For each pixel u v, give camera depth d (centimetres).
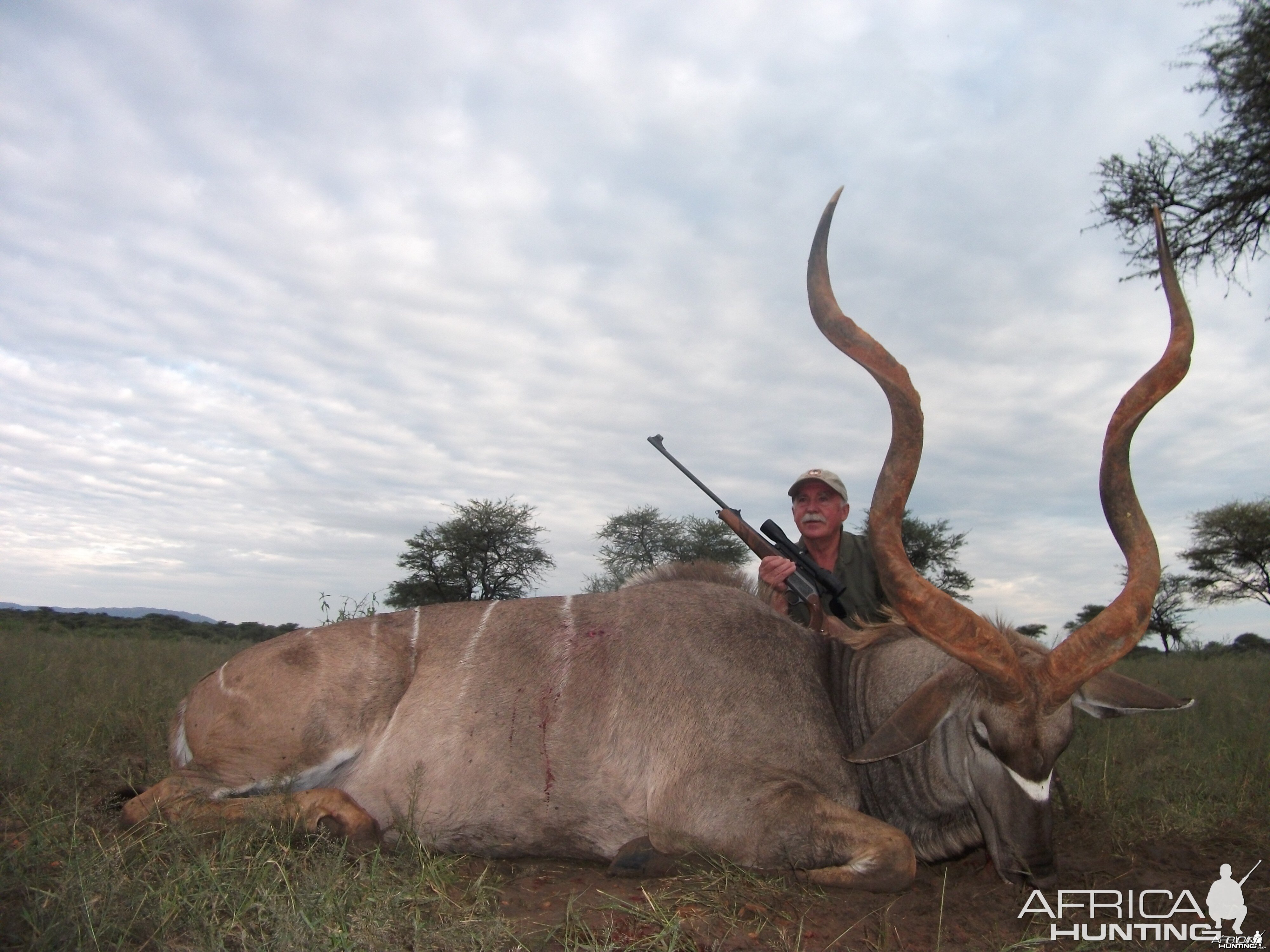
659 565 252
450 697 212
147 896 153
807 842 188
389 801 210
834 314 179
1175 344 178
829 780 205
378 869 175
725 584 246
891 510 177
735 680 208
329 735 210
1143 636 176
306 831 194
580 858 210
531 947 156
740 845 192
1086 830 238
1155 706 185
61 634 778
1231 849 223
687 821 195
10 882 155
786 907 174
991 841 190
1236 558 1623
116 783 250
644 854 197
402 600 1199
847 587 301
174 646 630
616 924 167
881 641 222
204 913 150
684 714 203
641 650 212
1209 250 590
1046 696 179
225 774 209
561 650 215
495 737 207
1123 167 595
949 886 192
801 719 207
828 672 222
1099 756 289
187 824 187
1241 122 562
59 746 259
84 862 161
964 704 192
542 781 205
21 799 218
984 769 190
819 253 182
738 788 194
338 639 220
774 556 262
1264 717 348
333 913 154
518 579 1216
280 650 218
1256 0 545
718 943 157
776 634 221
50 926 137
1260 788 265
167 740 287
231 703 214
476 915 164
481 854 210
